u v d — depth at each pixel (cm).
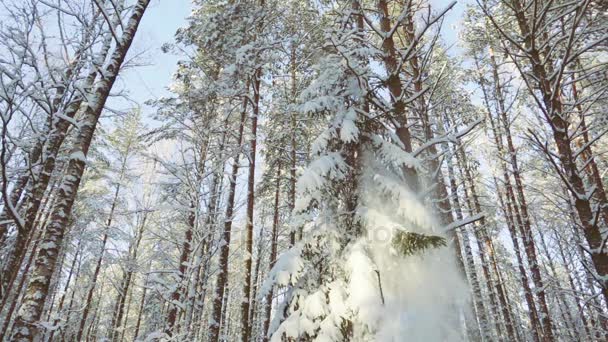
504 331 2052
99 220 1694
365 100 595
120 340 1642
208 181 873
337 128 571
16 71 568
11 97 493
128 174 1727
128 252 1355
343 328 438
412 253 455
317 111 586
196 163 836
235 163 1170
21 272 1453
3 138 471
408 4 621
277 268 507
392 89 640
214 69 1208
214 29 1066
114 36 709
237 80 1098
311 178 502
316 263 517
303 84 1212
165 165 834
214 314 1003
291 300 516
